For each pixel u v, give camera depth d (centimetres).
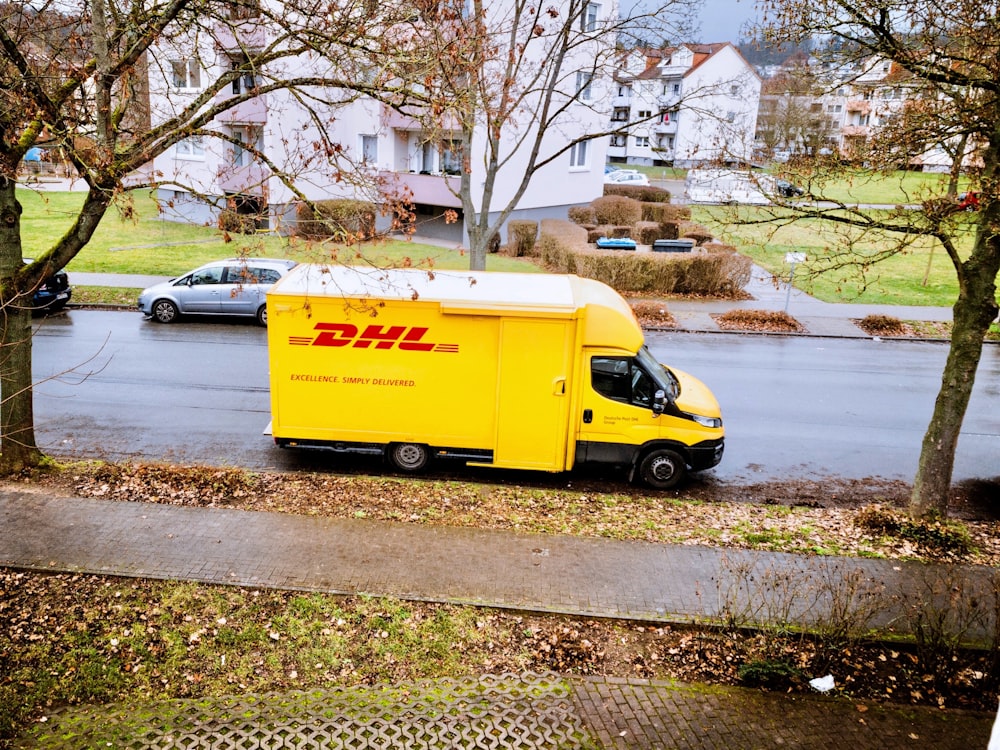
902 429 1446
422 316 1070
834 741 619
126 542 850
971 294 911
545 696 652
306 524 912
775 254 3162
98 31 869
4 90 830
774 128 3644
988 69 823
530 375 1089
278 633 712
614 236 3041
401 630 725
